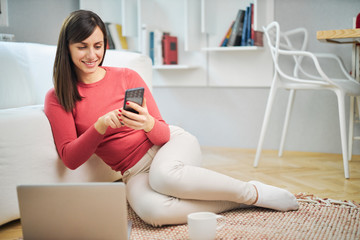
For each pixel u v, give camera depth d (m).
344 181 2.03
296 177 2.13
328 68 2.73
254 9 2.66
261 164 2.51
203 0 2.85
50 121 1.44
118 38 3.25
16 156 1.37
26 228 1.05
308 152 2.84
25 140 1.39
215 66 3.10
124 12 3.08
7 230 1.41
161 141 1.46
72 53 1.36
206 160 2.66
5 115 1.36
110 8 3.31
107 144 1.46
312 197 1.67
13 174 1.37
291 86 2.35
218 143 3.18
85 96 1.45
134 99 1.28
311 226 1.33
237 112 3.08
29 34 2.78
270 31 2.81
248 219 1.40
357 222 1.36
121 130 1.46
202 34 3.13
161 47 3.12
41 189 1.03
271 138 2.97
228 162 2.58
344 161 2.11
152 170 1.35
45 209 1.04
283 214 1.45
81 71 1.45
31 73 2.00
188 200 1.34
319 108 2.79
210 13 2.97
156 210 1.29
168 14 3.25
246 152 2.94
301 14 2.77
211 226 1.13
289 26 2.81
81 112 1.45
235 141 3.11
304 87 2.31
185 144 1.46
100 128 1.31
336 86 2.14
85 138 1.32
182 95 3.27
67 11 3.13
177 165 1.33
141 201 1.34
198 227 1.12
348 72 2.66
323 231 1.28
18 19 2.69
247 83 2.99
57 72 1.39
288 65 2.85
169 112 3.34
